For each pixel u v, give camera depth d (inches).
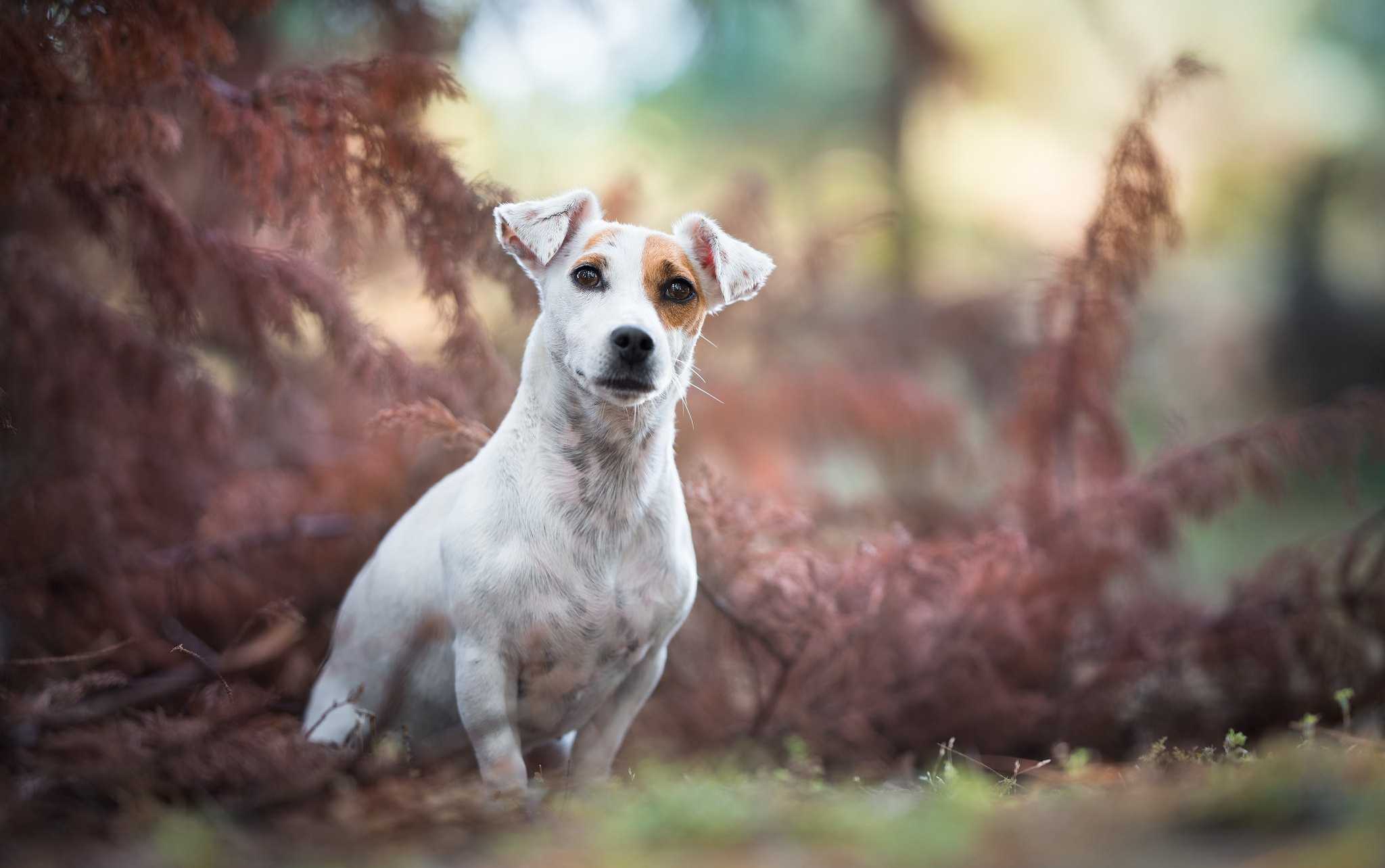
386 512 265.7
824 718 243.9
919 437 368.8
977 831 102.4
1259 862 86.2
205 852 106.8
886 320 431.2
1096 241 289.0
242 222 283.7
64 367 249.8
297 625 213.6
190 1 206.2
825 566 252.4
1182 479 287.1
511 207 176.9
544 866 101.7
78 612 236.1
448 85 235.6
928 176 800.9
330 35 354.9
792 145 846.5
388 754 150.9
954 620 255.1
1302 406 771.4
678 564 173.9
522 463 167.5
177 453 265.6
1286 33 800.9
